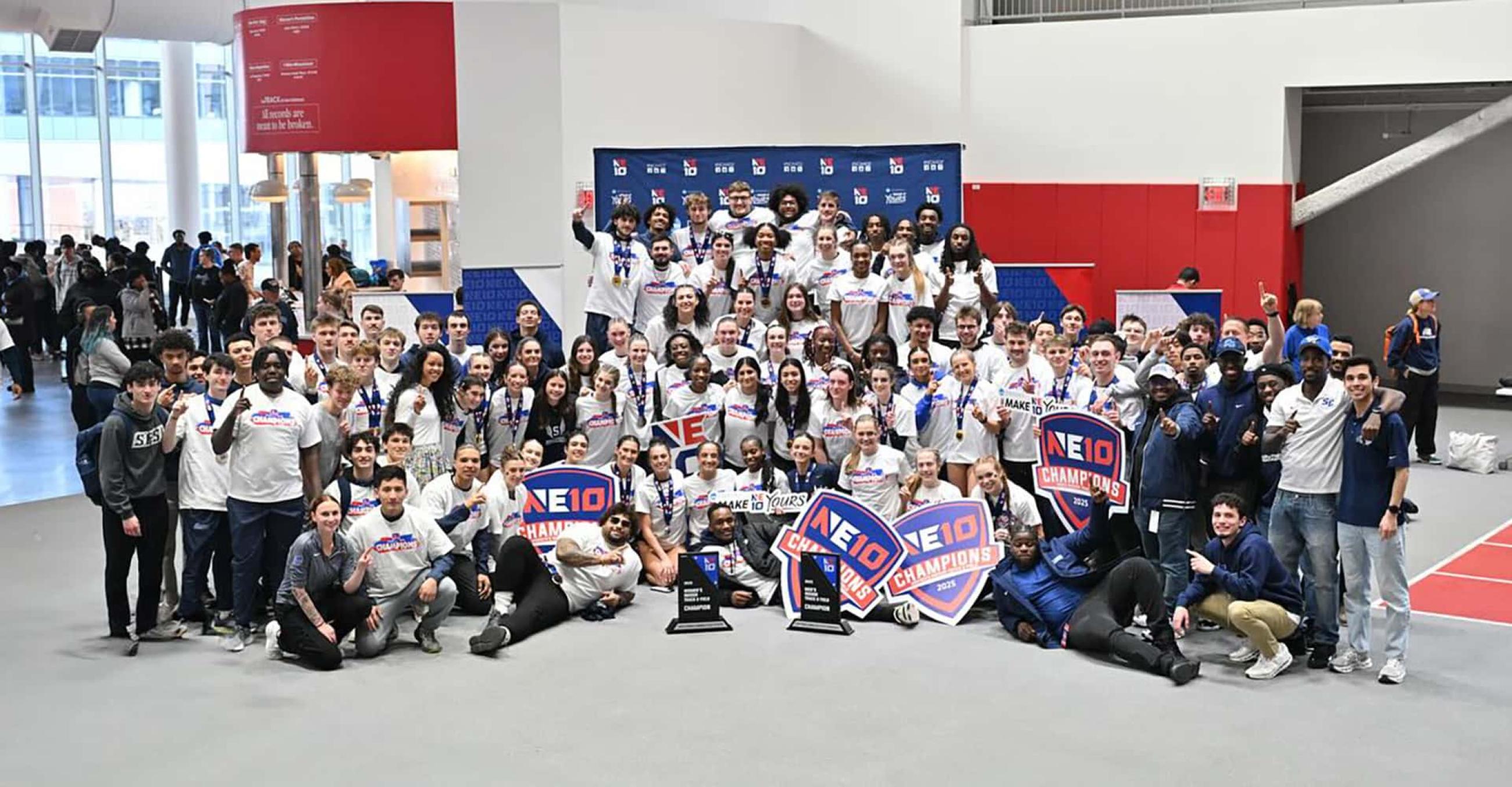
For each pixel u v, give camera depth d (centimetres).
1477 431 1741
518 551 978
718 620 979
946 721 788
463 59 1688
